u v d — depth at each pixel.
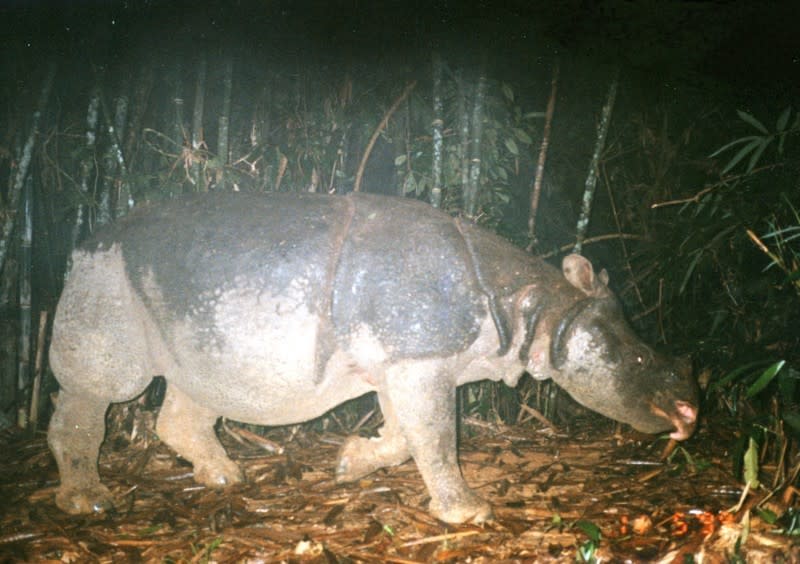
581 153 7.38
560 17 6.59
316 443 5.85
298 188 6.31
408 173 6.14
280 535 4.04
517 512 4.37
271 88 6.30
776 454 5.06
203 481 4.90
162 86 6.32
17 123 5.99
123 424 5.81
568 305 4.17
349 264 4.05
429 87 6.42
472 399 6.21
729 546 3.59
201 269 4.16
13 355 6.12
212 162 5.78
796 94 6.78
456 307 4.02
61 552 3.89
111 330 4.36
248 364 4.12
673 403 4.13
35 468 5.23
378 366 4.08
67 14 5.90
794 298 5.79
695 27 6.64
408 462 5.22
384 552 3.80
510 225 6.40
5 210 5.92
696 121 7.23
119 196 5.90
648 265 6.72
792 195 5.34
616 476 5.09
